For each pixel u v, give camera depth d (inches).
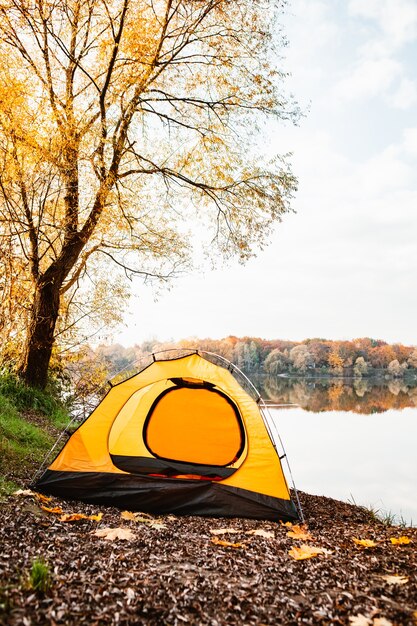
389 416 1127.0
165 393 307.6
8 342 431.5
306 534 202.7
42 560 135.3
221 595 127.2
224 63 477.7
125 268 580.1
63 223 452.1
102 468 250.2
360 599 127.3
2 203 412.5
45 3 420.5
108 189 447.8
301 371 4072.3
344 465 579.8
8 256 407.5
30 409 421.7
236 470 256.8
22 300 434.0
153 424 305.9
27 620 103.2
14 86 373.7
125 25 445.7
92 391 586.9
